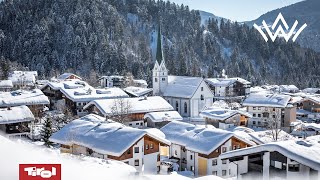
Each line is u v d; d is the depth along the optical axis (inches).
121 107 3011.8
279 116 3403.1
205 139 1953.7
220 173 1930.4
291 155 980.6
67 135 1870.1
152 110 3216.0
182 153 2102.6
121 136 1729.8
